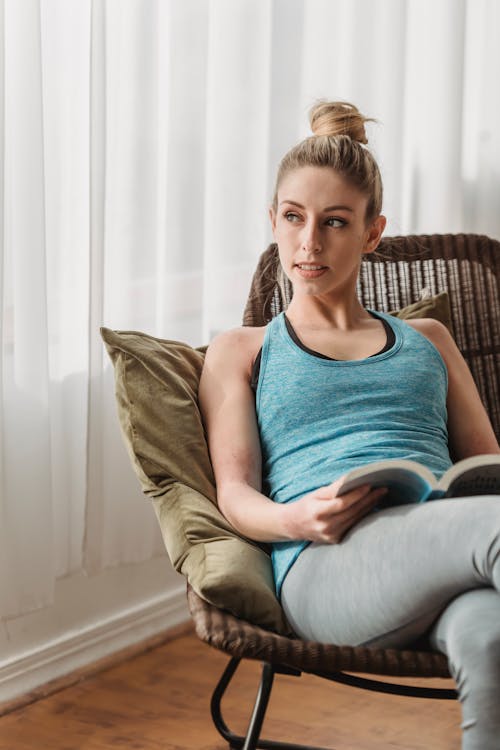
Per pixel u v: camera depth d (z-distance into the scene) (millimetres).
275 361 1443
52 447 1867
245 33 2152
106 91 1849
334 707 1880
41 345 1739
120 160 1938
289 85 2273
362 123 1503
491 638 1017
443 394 1469
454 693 1295
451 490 1196
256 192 2215
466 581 1065
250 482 1375
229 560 1248
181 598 2271
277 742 1643
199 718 1837
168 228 2053
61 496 1891
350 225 1437
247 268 2230
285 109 2273
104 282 1912
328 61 2357
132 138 1939
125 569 2117
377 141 2459
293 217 1451
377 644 1164
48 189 1808
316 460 1354
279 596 1289
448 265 1992
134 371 1442
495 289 2012
